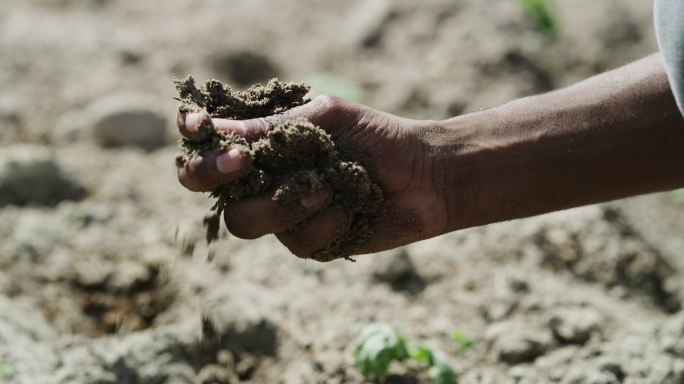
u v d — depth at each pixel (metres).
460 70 1.60
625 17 1.89
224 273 1.12
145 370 1.00
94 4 1.80
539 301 1.08
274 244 1.17
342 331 1.04
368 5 1.83
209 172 0.81
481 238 1.17
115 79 1.49
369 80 1.61
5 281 1.10
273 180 0.82
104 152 1.32
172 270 1.12
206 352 1.03
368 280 1.12
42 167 1.21
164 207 1.22
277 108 0.85
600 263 1.15
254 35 1.71
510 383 1.01
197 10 1.80
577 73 1.72
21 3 1.75
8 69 1.47
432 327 1.06
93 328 1.08
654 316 1.11
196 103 0.84
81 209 1.19
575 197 0.86
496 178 0.85
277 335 1.05
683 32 0.79
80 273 1.12
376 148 0.84
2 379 0.96
